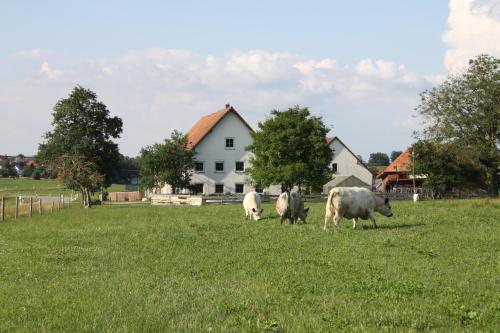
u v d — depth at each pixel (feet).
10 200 232.53
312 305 32.17
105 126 259.80
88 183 184.75
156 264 47.60
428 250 51.85
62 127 251.80
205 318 29.66
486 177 223.71
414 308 31.07
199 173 242.78
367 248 53.78
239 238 64.90
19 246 61.57
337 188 72.59
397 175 277.23
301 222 86.22
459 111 209.87
